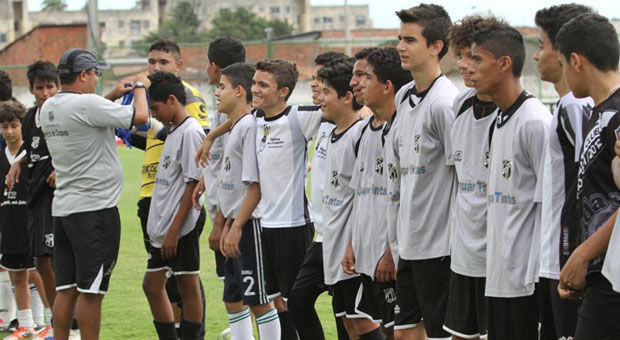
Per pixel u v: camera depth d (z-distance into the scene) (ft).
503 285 16.17
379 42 157.79
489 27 16.24
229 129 24.23
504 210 16.21
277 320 23.49
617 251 13.34
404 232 18.74
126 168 97.14
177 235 24.50
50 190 27.04
